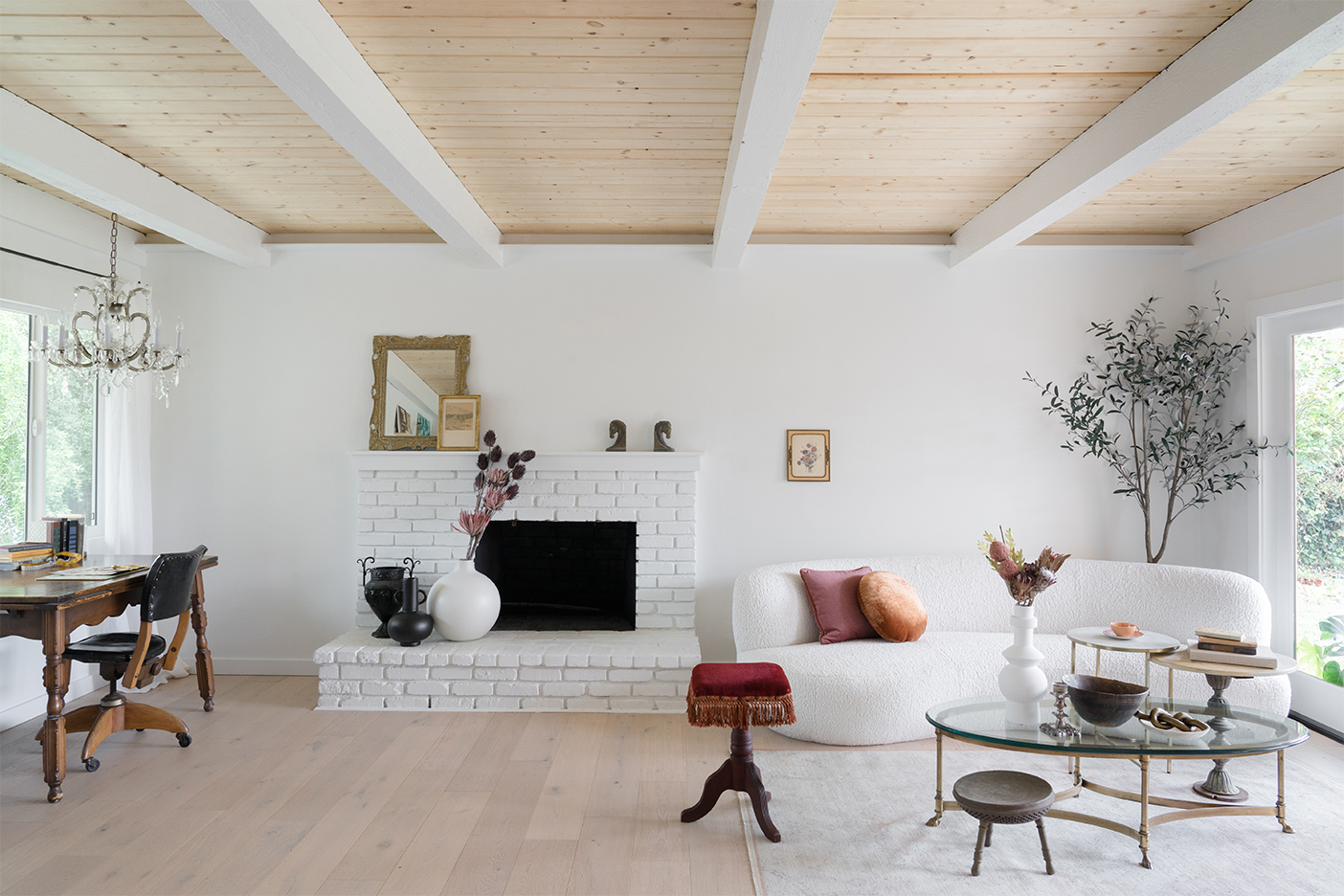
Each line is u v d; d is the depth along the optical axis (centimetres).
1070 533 486
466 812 303
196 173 383
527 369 489
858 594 431
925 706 378
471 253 448
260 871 259
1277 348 435
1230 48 247
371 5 238
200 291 489
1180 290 487
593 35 255
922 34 256
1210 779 313
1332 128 331
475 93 295
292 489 490
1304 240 409
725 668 303
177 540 490
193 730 391
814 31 215
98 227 447
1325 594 407
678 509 484
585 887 251
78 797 314
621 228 468
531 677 427
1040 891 249
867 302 490
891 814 304
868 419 489
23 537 409
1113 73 282
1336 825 292
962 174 381
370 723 404
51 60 275
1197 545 487
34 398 412
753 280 490
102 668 365
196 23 252
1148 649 333
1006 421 488
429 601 450
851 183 392
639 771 344
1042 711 295
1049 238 479
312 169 378
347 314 490
